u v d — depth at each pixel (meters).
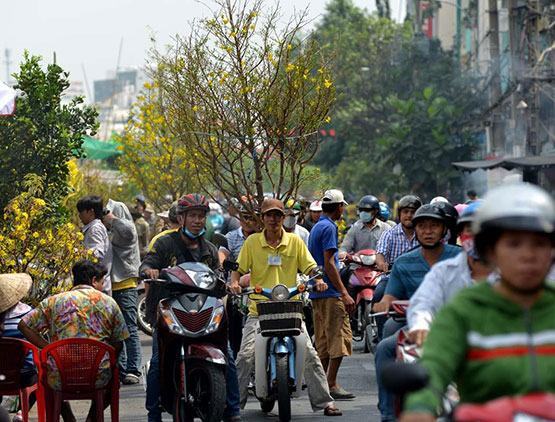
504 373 9.47
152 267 21.08
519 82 77.94
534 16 78.94
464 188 91.38
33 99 31.53
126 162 55.53
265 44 31.95
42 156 31.34
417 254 18.31
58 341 19.39
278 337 22.22
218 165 35.25
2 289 20.27
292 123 31.77
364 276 33.91
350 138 111.94
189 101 32.06
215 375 19.72
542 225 9.05
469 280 14.31
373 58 110.44
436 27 133.00
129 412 24.45
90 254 27.36
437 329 9.65
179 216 21.30
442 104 92.56
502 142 87.69
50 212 30.30
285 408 22.05
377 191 99.06
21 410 19.88
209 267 21.30
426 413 8.84
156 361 20.70
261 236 22.83
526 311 9.55
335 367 25.33
